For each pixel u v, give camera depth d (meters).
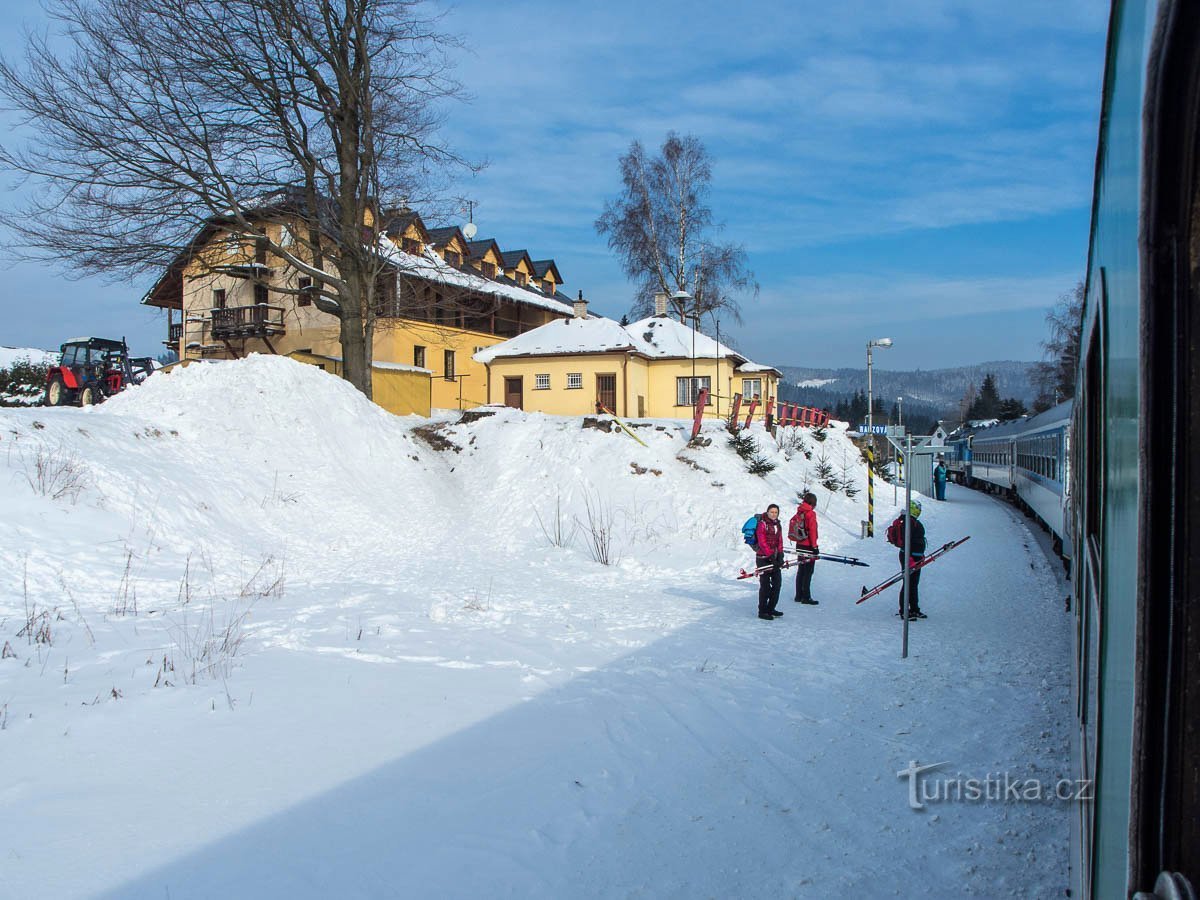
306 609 11.42
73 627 9.88
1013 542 20.66
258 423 20.27
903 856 4.79
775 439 30.36
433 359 38.47
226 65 22.34
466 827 5.03
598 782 5.77
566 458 22.73
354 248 25.05
